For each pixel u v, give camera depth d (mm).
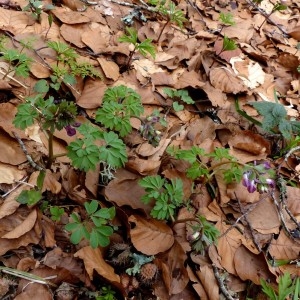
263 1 819
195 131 546
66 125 353
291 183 532
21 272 370
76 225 365
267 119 541
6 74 481
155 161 475
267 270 438
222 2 758
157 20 675
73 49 562
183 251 414
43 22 583
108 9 647
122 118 441
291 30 790
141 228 417
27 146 448
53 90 516
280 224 490
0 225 394
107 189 436
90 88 526
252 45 725
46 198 429
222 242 449
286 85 676
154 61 609
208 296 412
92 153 367
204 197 481
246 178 402
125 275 397
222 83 609
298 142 564
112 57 588
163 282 402
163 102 567
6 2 584
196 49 645
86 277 385
